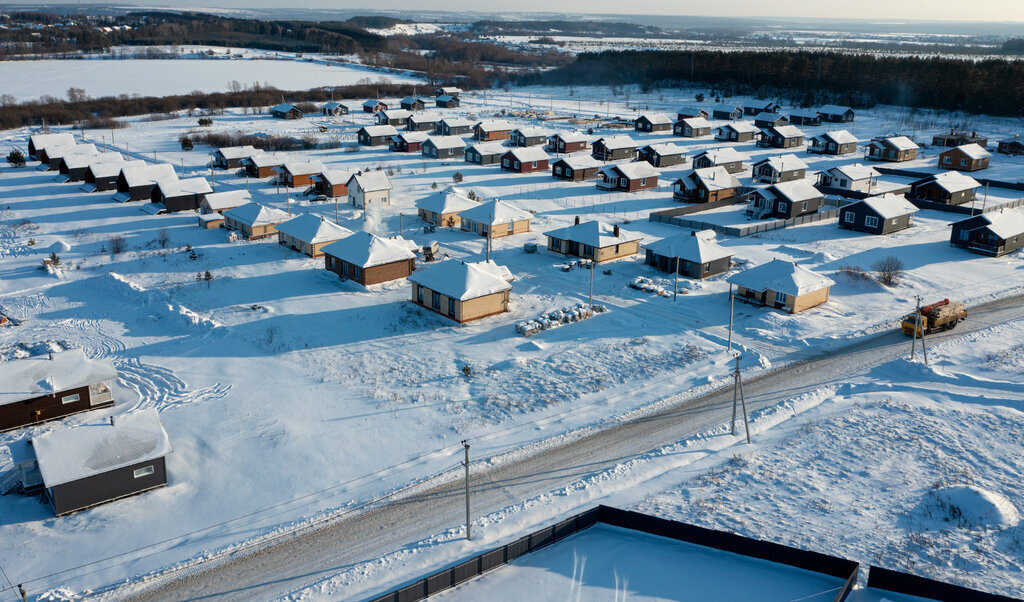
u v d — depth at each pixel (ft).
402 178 366.63
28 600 96.17
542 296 208.54
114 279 215.92
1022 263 238.07
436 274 197.57
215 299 203.51
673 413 146.41
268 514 115.03
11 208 305.12
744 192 331.57
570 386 156.35
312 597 97.04
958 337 182.60
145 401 149.38
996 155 435.12
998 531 108.88
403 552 105.81
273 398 150.30
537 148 401.29
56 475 112.47
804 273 200.85
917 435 137.08
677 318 193.88
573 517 107.96
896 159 417.49
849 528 109.40
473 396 151.64
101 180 331.98
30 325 188.96
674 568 101.19
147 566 103.30
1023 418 142.41
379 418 142.72
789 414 147.13
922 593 92.58
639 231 273.33
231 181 358.84
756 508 115.03
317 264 233.55
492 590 96.99
